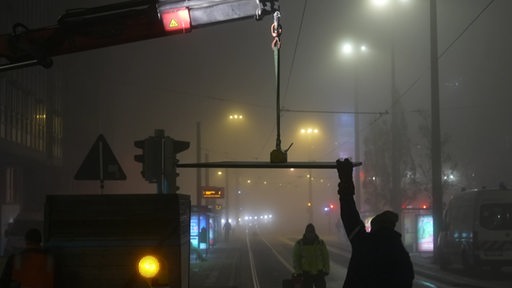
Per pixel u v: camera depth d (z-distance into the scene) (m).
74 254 7.23
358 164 5.37
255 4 10.79
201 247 40.00
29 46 10.98
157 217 7.30
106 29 11.25
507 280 21.80
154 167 13.16
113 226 7.33
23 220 30.11
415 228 34.03
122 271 7.17
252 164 5.97
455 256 24.88
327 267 12.02
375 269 4.76
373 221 5.04
